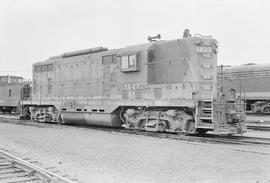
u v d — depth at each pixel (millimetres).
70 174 6824
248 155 8828
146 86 14266
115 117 15805
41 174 6484
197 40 13234
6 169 7133
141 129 14711
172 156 8695
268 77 25359
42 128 16562
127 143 11070
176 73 13773
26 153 9398
